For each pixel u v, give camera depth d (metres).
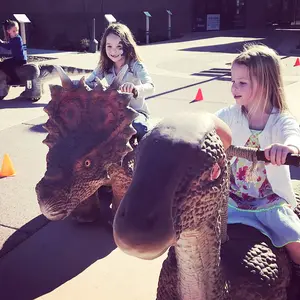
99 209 4.25
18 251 3.81
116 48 4.11
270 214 2.35
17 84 9.54
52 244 3.90
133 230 1.33
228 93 9.89
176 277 1.94
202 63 14.62
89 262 3.65
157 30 26.55
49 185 2.78
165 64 14.42
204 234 1.59
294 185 2.84
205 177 1.44
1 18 26.31
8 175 5.38
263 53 2.31
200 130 1.46
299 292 2.37
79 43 21.23
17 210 4.51
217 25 28.52
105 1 25.67
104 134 2.89
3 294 3.26
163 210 1.36
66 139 2.87
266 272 2.04
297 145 1.97
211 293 1.74
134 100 4.04
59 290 3.30
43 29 25.78
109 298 3.20
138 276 3.45
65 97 2.92
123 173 3.50
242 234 2.21
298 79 11.42
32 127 7.42
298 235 2.26
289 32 25.89
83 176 2.84
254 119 2.41
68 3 25.48
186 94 9.80
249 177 2.43
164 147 1.41
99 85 2.90
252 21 29.28
